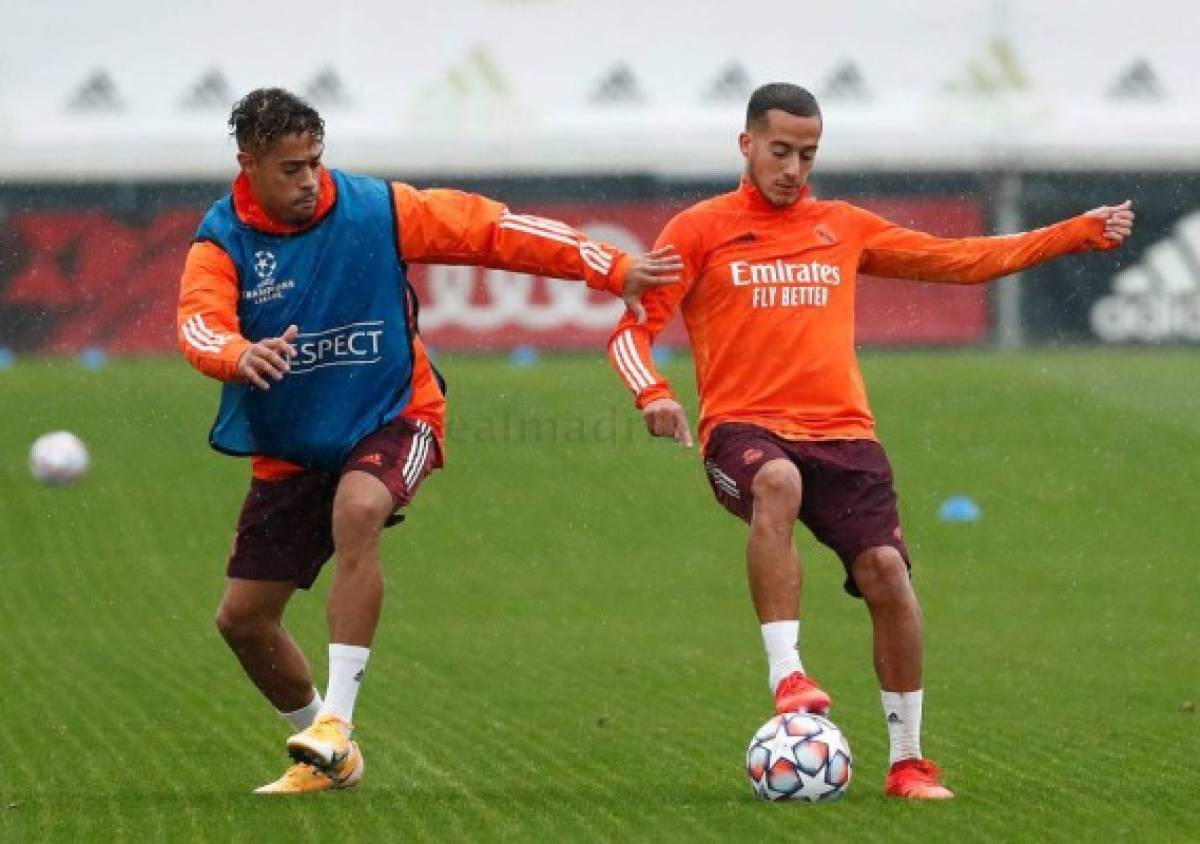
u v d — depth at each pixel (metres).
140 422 80.00
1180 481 71.38
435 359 98.31
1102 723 34.31
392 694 38.03
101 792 27.41
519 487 70.12
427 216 27.17
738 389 27.78
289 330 25.61
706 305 28.06
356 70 122.12
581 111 119.56
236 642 28.38
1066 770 29.27
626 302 27.44
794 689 26.08
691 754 31.05
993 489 70.19
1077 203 113.44
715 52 122.75
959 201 114.50
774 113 27.78
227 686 38.66
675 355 101.12
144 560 59.31
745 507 27.27
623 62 122.06
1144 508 67.38
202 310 26.45
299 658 28.78
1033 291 106.25
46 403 83.44
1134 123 115.25
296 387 27.12
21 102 117.00
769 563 26.16
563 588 55.00
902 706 26.84
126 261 108.69
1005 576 56.66
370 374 27.22
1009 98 117.50
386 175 117.50
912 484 70.94
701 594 54.06
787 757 25.80
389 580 56.16
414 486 27.11
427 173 117.69
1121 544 61.94
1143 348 105.25
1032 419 80.88
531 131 118.25
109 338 106.50
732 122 118.56
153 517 65.69
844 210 28.53
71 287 107.62
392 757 30.78
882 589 26.75
